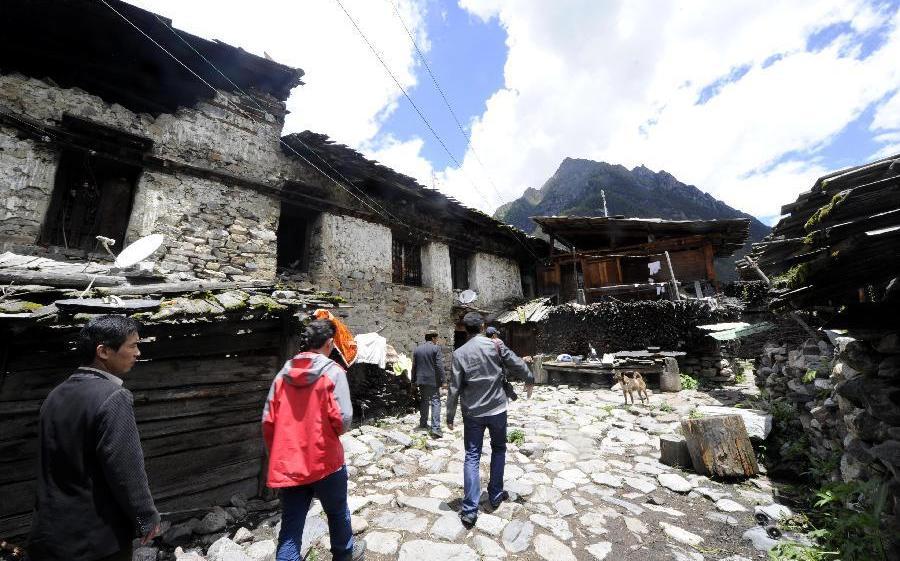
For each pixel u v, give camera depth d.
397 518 3.34
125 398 1.72
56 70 6.29
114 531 1.64
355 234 9.82
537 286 16.92
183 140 7.36
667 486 4.00
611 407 7.87
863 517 2.38
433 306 11.52
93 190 6.60
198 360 3.65
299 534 2.19
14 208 5.61
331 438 2.28
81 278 3.37
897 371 2.47
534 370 11.55
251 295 3.80
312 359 2.40
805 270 2.14
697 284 12.95
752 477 4.11
